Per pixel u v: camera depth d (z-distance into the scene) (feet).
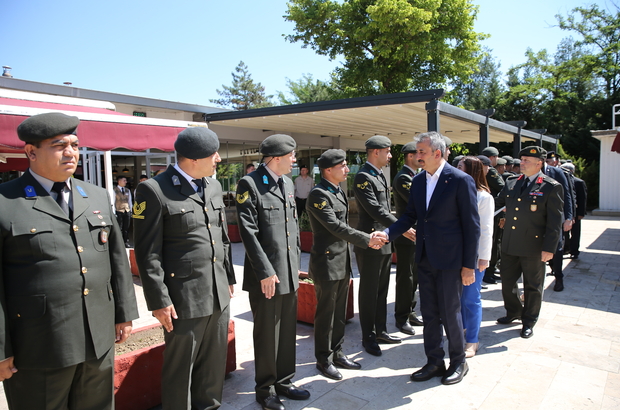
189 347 7.63
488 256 11.29
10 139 10.46
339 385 10.00
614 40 80.94
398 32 46.73
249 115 29.43
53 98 15.16
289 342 9.48
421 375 10.11
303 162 44.62
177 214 7.52
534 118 81.76
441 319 10.19
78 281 6.08
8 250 5.70
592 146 69.10
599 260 23.66
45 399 5.97
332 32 51.78
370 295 11.65
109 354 6.60
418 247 10.36
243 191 8.98
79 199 6.40
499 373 10.43
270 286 8.50
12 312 5.72
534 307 12.68
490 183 19.27
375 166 12.28
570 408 8.79
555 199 12.11
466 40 51.11
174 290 7.52
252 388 9.96
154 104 31.12
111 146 12.34
